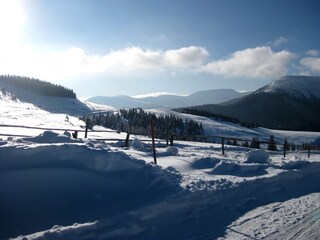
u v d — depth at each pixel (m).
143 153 13.02
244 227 7.38
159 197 7.73
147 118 82.38
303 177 12.87
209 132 155.50
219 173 11.27
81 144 8.44
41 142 10.29
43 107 192.50
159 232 6.78
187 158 12.55
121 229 6.35
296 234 6.95
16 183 6.66
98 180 7.64
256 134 164.50
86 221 6.34
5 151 7.15
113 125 80.94
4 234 5.55
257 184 10.48
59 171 7.34
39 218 6.16
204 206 8.27
